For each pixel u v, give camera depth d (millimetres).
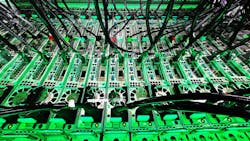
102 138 2377
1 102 2701
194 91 3053
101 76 3418
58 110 2465
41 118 2486
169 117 2521
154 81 3211
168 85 3141
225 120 2609
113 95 2844
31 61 3508
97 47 4039
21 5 5395
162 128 2479
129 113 2646
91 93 2920
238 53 3867
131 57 3756
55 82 3102
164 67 3527
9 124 2424
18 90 2936
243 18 3197
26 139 2346
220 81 3225
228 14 4762
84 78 3383
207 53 3932
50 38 3916
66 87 3021
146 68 3506
